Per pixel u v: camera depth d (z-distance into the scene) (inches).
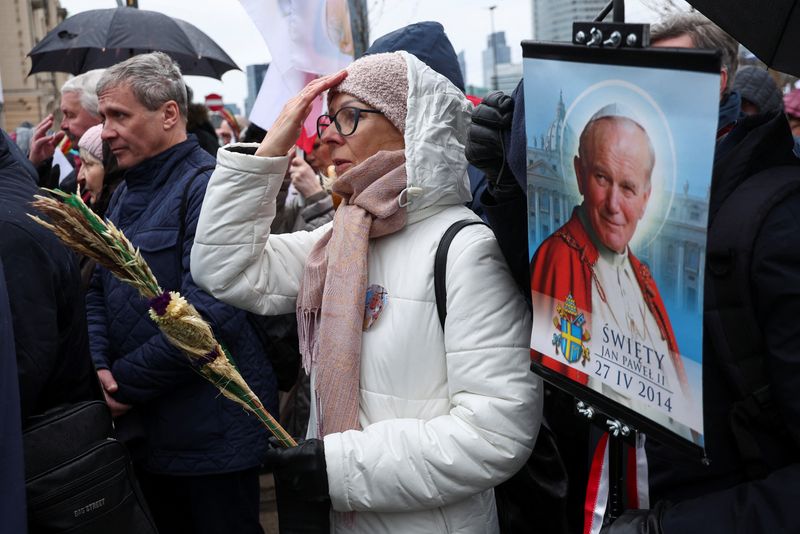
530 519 81.7
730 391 57.9
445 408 71.7
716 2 62.2
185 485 111.3
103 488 86.8
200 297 105.3
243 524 113.5
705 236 44.2
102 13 208.1
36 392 86.5
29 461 83.7
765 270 53.2
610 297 53.7
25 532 72.1
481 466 67.4
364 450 68.6
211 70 230.7
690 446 48.4
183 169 111.9
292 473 69.1
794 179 54.6
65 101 167.6
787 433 55.5
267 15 148.4
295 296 84.4
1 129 97.3
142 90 110.2
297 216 156.4
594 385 56.9
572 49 52.7
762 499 54.3
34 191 95.2
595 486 67.1
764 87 143.9
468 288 69.0
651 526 57.9
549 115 56.6
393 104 73.0
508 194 66.4
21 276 85.4
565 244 57.7
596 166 52.4
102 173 147.3
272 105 149.5
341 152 75.6
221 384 74.4
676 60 44.6
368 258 74.6
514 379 68.2
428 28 91.7
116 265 76.0
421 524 72.3
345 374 71.6
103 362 115.1
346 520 74.3
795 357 52.6
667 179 46.5
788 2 61.2
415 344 71.0
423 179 71.7
